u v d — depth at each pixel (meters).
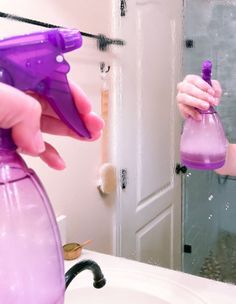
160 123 1.02
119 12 1.04
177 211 1.02
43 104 0.35
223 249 0.95
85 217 1.05
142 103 1.07
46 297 0.34
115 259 0.92
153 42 1.02
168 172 1.02
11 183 0.32
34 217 0.33
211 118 0.73
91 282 0.79
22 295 0.32
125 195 1.11
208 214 0.98
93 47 1.00
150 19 1.02
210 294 0.74
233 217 0.95
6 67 0.30
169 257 1.00
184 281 0.80
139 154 1.08
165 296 0.74
